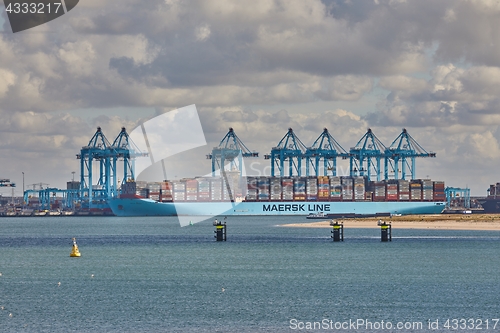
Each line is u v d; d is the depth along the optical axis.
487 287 103.19
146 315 85.12
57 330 78.31
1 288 105.00
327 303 91.81
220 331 77.50
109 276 116.88
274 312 86.56
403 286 104.50
